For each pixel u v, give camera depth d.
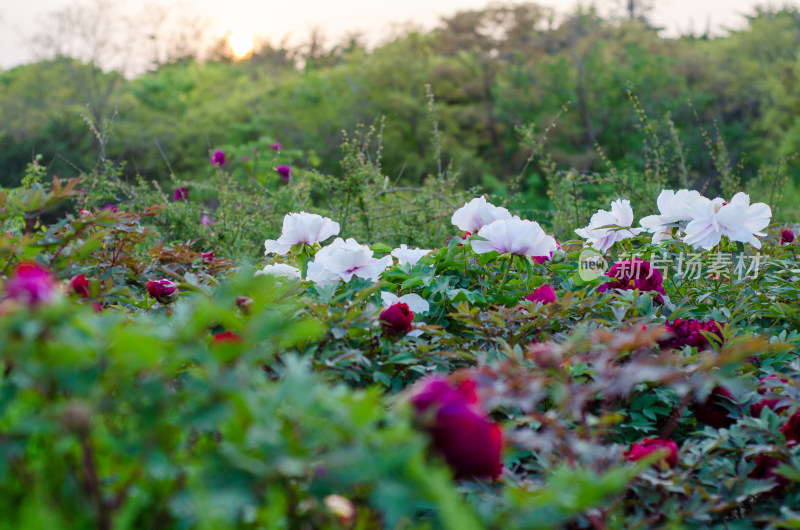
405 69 24.38
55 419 0.61
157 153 17.23
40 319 0.62
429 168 21.84
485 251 1.75
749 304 1.82
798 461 0.96
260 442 0.66
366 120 22.30
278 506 0.66
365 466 0.62
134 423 0.70
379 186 3.98
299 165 10.61
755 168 19.39
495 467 0.78
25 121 16.75
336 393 0.69
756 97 21.66
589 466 0.89
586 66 22.84
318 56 34.41
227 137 19.83
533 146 4.58
